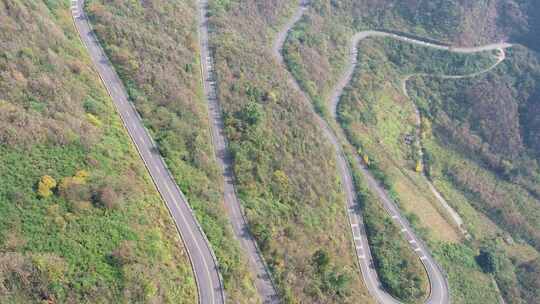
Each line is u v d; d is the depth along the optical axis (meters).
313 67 164.12
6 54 95.94
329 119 149.88
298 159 120.31
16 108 86.94
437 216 139.50
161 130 106.81
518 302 124.00
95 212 78.06
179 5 151.62
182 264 81.62
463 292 115.38
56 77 100.62
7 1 106.06
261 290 86.56
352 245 114.69
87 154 87.62
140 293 69.50
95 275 69.19
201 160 103.69
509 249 144.88
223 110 121.88
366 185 131.12
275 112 128.12
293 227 101.75
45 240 71.00
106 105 107.56
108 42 125.06
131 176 90.88
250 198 102.12
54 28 115.69
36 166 80.69
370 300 99.75
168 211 91.00
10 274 63.84
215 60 137.75
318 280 92.06
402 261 112.94
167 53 129.12
